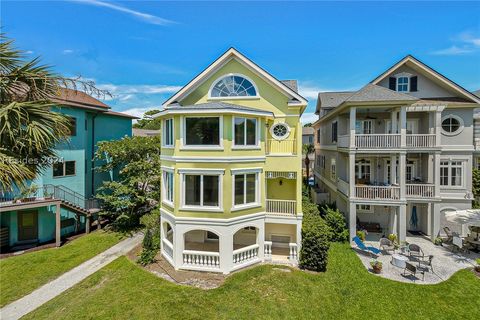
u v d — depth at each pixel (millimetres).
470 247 15742
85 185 20469
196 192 13070
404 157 15984
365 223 19906
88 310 9602
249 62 15727
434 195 16516
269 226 16359
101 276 12406
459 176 17688
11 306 10109
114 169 23203
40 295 10891
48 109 7316
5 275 12672
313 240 13047
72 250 15789
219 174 12734
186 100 16922
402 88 18984
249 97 16125
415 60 18281
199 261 13078
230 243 12789
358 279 12156
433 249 15805
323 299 10578
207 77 16609
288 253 15164
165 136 14625
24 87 7191
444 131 17781
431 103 17297
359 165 20125
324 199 24250
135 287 11258
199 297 10453
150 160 20578
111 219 21219
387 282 11922
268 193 16297
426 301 10516
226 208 12719
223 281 11867
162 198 14898
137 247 16203
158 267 13328
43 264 13828
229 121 12758
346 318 9516
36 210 17328
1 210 14602
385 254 15117
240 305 9984
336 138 20453
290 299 10453
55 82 7473
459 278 12266
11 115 6484
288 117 15648
